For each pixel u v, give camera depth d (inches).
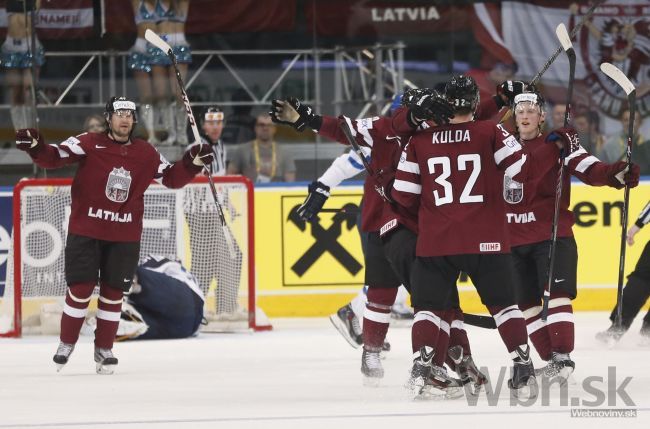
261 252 1104.8
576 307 1125.1
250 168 1148.5
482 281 604.1
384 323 689.6
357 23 1178.6
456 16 1176.8
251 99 1175.0
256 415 576.1
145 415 583.8
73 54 1162.0
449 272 604.7
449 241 595.8
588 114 1178.0
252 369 778.8
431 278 603.8
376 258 687.1
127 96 1168.8
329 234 1108.5
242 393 664.4
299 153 1152.8
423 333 601.3
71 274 778.2
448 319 628.1
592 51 1178.0
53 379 746.2
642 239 1122.7
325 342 928.9
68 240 781.9
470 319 651.5
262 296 1106.7
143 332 948.6
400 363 805.9
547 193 698.2
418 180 610.2
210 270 1020.5
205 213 1018.1
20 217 988.6
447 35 1178.6
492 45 1178.6
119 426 550.3
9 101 1152.8
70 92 1163.3
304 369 775.1
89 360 844.0
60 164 773.9
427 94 601.3
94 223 777.6
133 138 792.9
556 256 694.5
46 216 1001.5
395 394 649.6
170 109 1168.8
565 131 662.5
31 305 1001.5
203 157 784.9
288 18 1176.2
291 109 661.9
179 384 710.5
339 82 1180.5
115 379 740.7
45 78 1160.2
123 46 1165.7
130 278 786.2
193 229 1019.9
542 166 689.6
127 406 619.5
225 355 856.9
